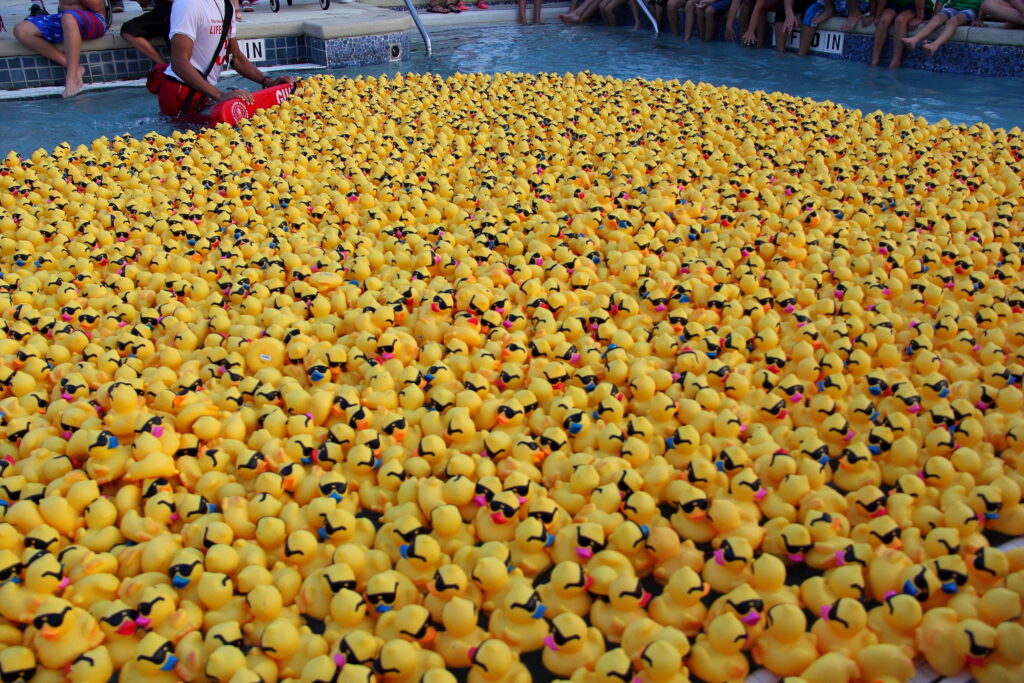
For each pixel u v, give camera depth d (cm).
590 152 582
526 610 214
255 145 586
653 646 200
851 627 206
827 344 331
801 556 238
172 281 388
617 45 1150
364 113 681
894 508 247
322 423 300
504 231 443
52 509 248
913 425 289
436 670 198
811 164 535
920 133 592
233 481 274
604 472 262
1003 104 788
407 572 235
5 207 495
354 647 206
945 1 920
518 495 250
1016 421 279
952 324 336
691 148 570
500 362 329
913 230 430
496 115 659
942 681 206
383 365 325
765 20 1088
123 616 215
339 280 385
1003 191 493
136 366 327
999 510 251
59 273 406
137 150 593
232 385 316
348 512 248
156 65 777
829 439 284
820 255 402
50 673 211
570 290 386
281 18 1042
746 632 207
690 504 245
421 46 1148
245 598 228
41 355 338
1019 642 198
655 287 374
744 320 348
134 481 267
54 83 870
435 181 518
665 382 311
